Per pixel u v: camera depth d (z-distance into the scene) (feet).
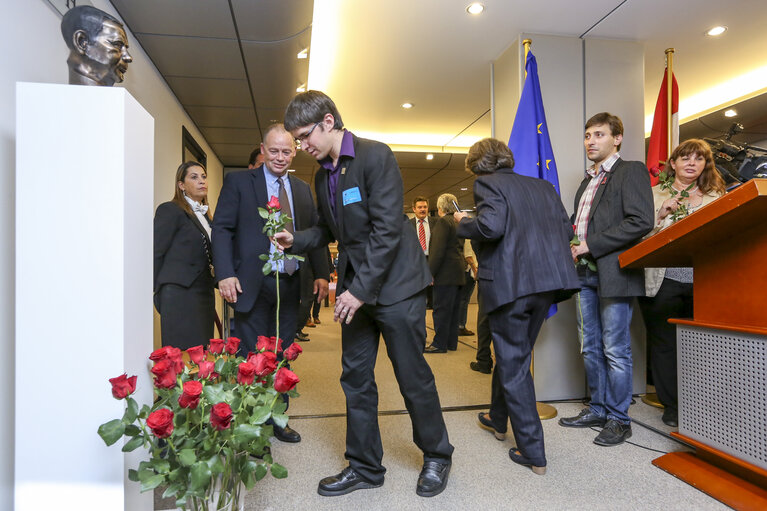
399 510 4.90
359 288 4.63
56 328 3.59
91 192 3.64
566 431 7.30
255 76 12.10
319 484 5.31
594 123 7.43
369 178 4.76
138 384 3.92
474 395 9.39
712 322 5.32
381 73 13.56
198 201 8.18
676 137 10.78
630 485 5.42
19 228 3.57
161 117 12.03
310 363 12.53
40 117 3.60
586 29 10.70
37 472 3.58
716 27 10.76
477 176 6.40
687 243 5.23
